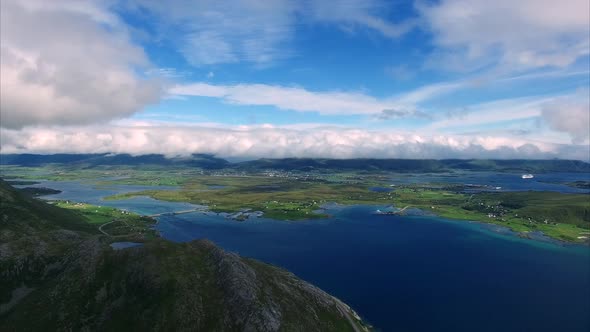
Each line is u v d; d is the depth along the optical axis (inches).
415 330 5467.5
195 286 4628.4
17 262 5270.7
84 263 4886.8
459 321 5767.7
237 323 4301.2
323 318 5029.5
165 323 4170.8
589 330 5541.3
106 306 4402.1
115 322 4224.9
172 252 5073.8
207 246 5433.1
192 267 4921.3
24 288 4992.6
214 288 4694.9
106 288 4586.6
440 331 5452.8
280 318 4480.8
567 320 5836.6
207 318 4296.3
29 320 4259.4
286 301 4901.6
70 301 4407.0
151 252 4960.6
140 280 4621.1
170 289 4495.6
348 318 5423.2
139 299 4439.0
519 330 5516.7
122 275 4717.0
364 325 5531.5
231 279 4731.8
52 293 4579.2
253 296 4562.0
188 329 4156.0
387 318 5816.9
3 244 5536.4
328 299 5575.8
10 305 4702.3
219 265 5007.4
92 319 4259.4
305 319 4753.9
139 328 4143.7
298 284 5561.0
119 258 4928.6
